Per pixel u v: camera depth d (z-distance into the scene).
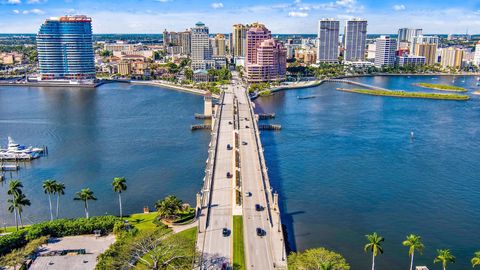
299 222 187.75
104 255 139.75
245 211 178.38
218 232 161.00
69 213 195.62
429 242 172.50
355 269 153.12
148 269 129.25
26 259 144.38
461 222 189.88
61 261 144.62
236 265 138.75
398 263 157.62
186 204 191.88
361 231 180.50
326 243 170.38
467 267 156.00
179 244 138.00
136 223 174.12
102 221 166.12
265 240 155.00
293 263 135.50
